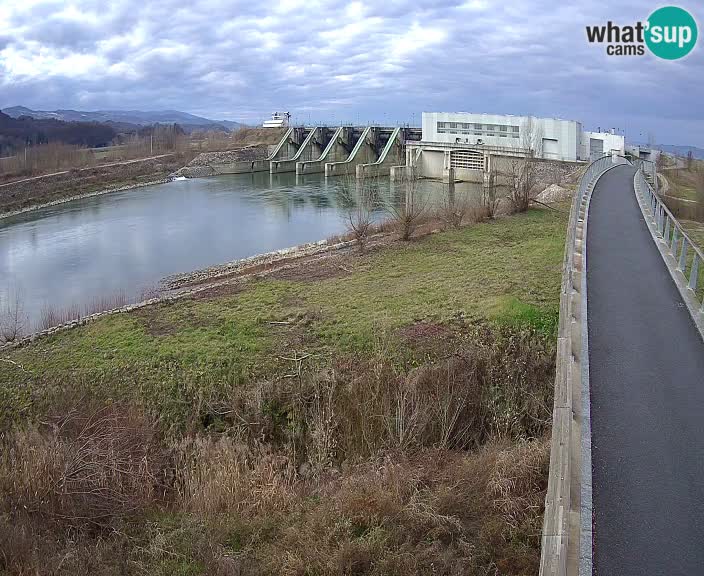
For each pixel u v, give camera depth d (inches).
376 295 1215.6
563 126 3486.7
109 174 4215.1
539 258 1360.7
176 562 514.3
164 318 1179.3
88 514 593.3
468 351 811.4
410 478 585.9
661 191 2218.3
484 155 3718.0
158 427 768.3
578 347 619.8
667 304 750.5
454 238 1647.4
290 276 1425.9
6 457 647.8
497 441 661.3
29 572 499.5
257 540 542.3
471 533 503.5
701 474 417.1
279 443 734.5
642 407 504.1
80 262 2047.2
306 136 5413.4
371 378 765.9
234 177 4704.7
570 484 401.1
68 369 970.1
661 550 350.0
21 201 3403.1
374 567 479.5
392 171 4111.7
